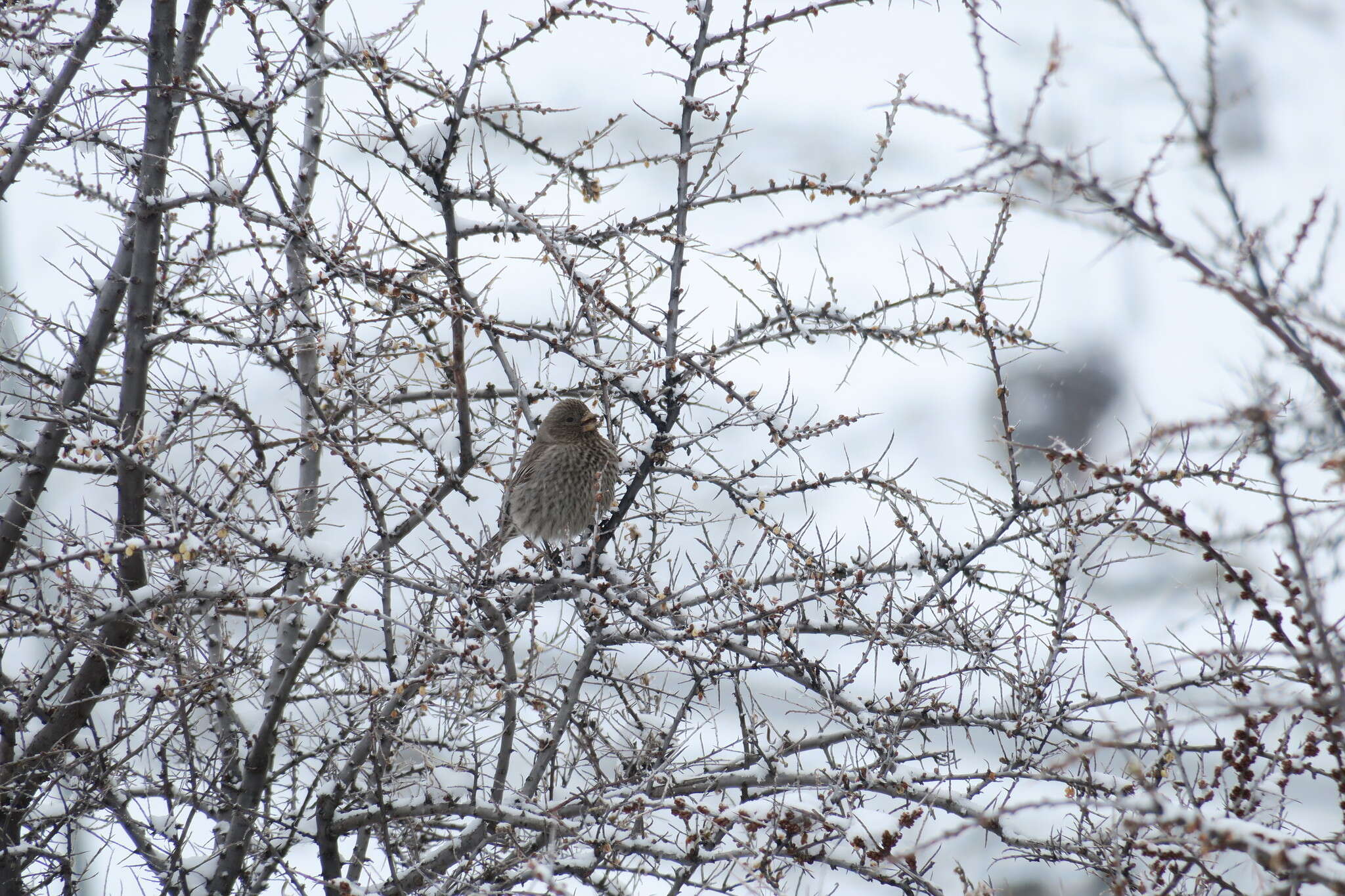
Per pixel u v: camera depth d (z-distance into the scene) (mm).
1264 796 8938
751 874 8914
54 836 11477
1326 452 5973
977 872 10227
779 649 11109
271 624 10914
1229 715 6547
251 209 10703
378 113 10875
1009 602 10680
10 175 11938
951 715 10719
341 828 11109
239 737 12109
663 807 9391
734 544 12773
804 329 11508
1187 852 8289
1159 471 9156
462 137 10945
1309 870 6266
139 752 10594
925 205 5789
